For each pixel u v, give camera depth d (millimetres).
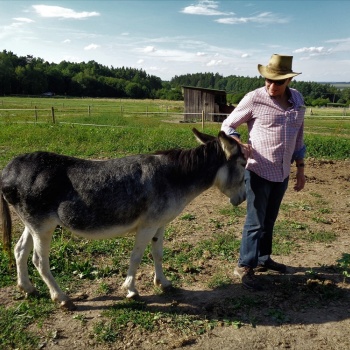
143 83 148000
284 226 6176
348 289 4312
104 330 3471
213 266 4824
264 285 4387
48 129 15422
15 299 3930
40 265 3730
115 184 3506
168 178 3693
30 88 105375
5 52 134125
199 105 30062
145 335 3447
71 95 118625
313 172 10312
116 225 3609
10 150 11875
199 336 3463
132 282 3938
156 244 4074
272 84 3730
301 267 4836
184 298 4086
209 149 3869
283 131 3889
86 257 4902
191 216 6582
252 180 4027
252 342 3404
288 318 3746
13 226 5891
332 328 3621
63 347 3264
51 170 3484
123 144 13070
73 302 3926
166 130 16156
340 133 20328
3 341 3279
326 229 6141
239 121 4004
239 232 5969
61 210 3482
